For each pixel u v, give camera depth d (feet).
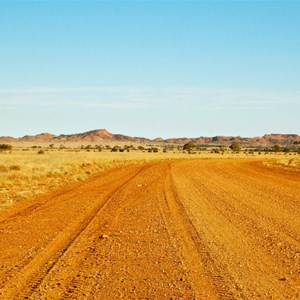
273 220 48.19
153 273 28.76
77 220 49.21
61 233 42.14
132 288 25.68
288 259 31.99
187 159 280.92
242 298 23.82
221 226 44.83
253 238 39.11
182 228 44.04
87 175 118.32
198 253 33.94
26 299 23.88
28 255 33.71
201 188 82.89
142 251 34.81
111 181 99.40
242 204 60.70
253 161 241.35
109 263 31.30
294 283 26.45
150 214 53.01
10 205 61.16
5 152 336.29
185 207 58.13
